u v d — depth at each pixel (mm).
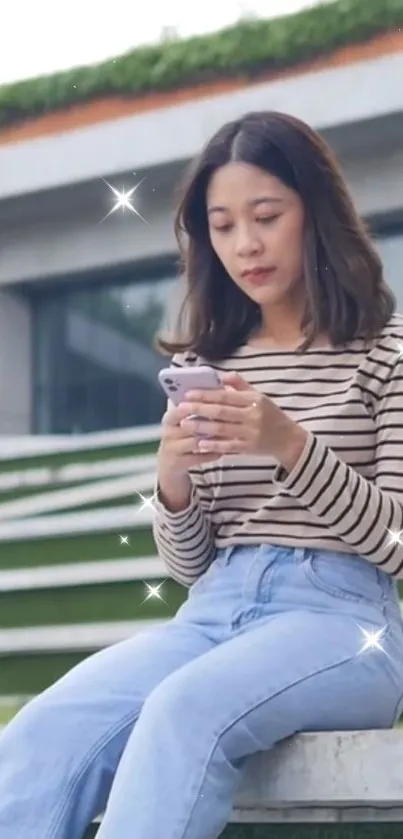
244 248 1636
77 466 3111
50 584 3053
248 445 1492
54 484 3125
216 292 1760
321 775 1479
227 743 1398
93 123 3188
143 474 3033
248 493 1625
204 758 1369
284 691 1438
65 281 3271
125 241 3178
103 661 1558
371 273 1651
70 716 1494
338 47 2895
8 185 3260
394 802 1491
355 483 1505
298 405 1624
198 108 3051
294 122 1662
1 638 3070
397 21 2830
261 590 1560
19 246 3291
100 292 3254
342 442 1588
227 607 1573
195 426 1514
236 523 1638
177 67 3084
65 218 3248
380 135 2852
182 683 1411
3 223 3307
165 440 1588
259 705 1420
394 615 1575
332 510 1495
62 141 3213
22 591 3082
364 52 2869
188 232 1764
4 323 3281
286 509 1578
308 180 1640
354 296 1629
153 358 3172
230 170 1644
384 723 1564
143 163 3121
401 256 2861
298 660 1457
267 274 1646
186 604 1662
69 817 1451
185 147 3061
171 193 3125
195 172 1704
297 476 1490
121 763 1386
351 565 1551
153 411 3146
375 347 1620
